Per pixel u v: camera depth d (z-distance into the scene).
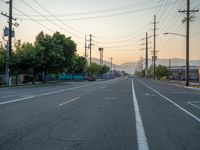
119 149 6.95
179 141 7.87
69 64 60.81
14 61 44.66
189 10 47.53
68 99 20.12
